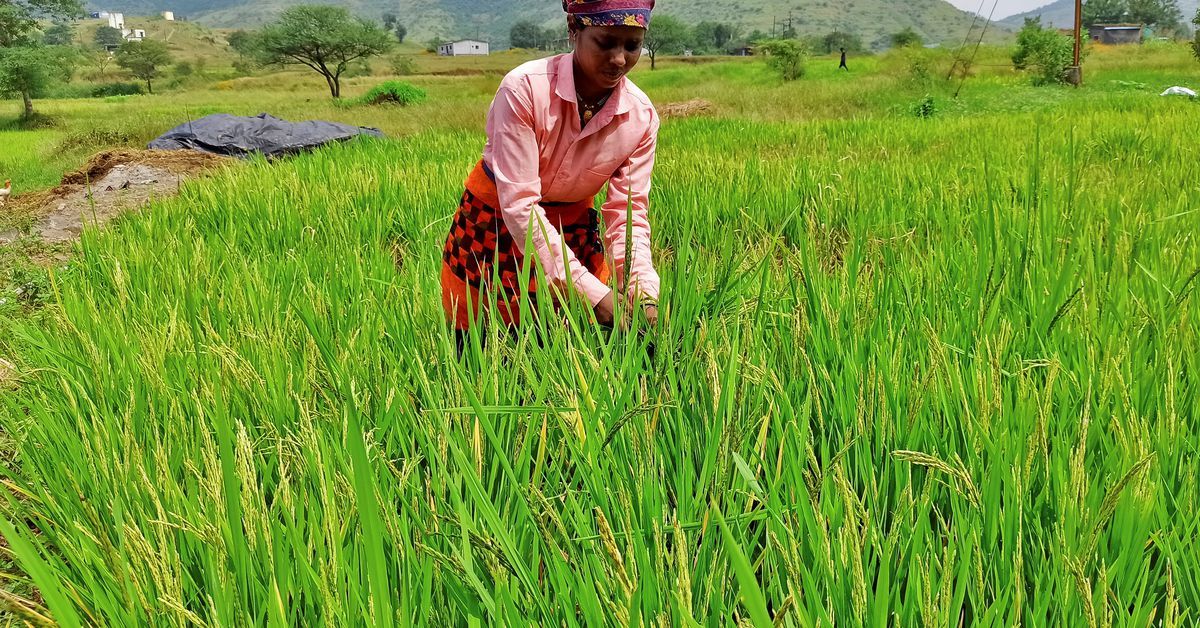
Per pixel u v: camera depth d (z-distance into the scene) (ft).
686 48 540.93
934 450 6.40
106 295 13.48
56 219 34.53
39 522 6.43
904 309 9.19
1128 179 19.60
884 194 19.60
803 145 36.52
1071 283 10.14
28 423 8.29
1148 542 5.85
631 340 7.44
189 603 5.57
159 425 8.00
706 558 5.16
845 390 7.46
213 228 20.98
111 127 81.05
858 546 4.43
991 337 8.18
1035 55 99.45
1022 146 28.32
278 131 53.06
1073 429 6.75
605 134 9.11
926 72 94.94
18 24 139.54
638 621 4.27
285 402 7.93
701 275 9.58
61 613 4.10
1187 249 12.01
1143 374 7.63
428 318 9.77
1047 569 5.33
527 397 7.31
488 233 9.71
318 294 10.71
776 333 8.75
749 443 6.73
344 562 4.82
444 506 5.88
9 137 99.50
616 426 5.76
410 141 44.96
